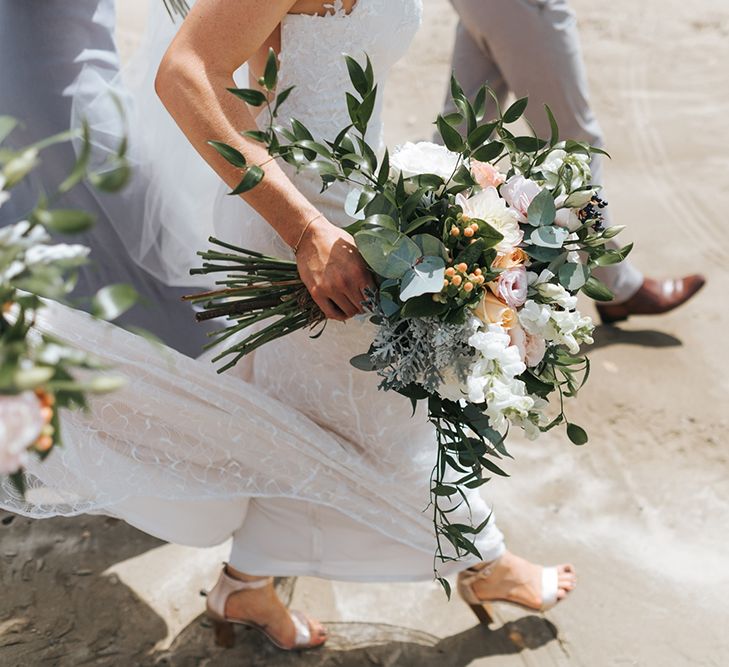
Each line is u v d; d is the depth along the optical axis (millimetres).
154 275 2484
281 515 2244
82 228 1062
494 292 1707
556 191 1783
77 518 2770
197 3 1744
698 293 3885
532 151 1819
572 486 2971
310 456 2088
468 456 1826
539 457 3072
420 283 1641
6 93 2311
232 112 1754
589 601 2594
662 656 2449
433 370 1718
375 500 2176
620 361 3510
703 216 4355
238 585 2344
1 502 1999
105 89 2350
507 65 3285
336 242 1760
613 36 6246
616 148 4926
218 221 2297
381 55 1920
